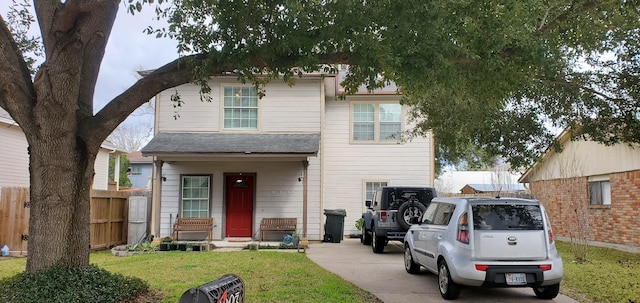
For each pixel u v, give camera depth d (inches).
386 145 727.7
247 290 298.4
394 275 376.5
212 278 339.9
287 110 661.3
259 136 646.5
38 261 254.2
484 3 251.1
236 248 575.5
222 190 642.8
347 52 277.3
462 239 283.1
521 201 290.4
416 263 373.7
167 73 278.4
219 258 451.8
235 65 269.3
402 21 250.2
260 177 649.6
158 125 651.5
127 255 519.8
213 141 613.0
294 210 644.7
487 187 1111.0
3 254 494.9
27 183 738.2
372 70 278.2
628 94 354.0
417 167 722.2
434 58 252.1
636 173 531.2
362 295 294.4
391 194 541.3
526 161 433.7
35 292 235.6
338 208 719.7
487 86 289.0
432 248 323.9
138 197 622.8
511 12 258.1
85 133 267.6
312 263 426.3
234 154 570.6
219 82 660.7
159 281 329.7
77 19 253.4
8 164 692.1
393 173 722.8
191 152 566.9
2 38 247.1
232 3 257.3
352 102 735.7
